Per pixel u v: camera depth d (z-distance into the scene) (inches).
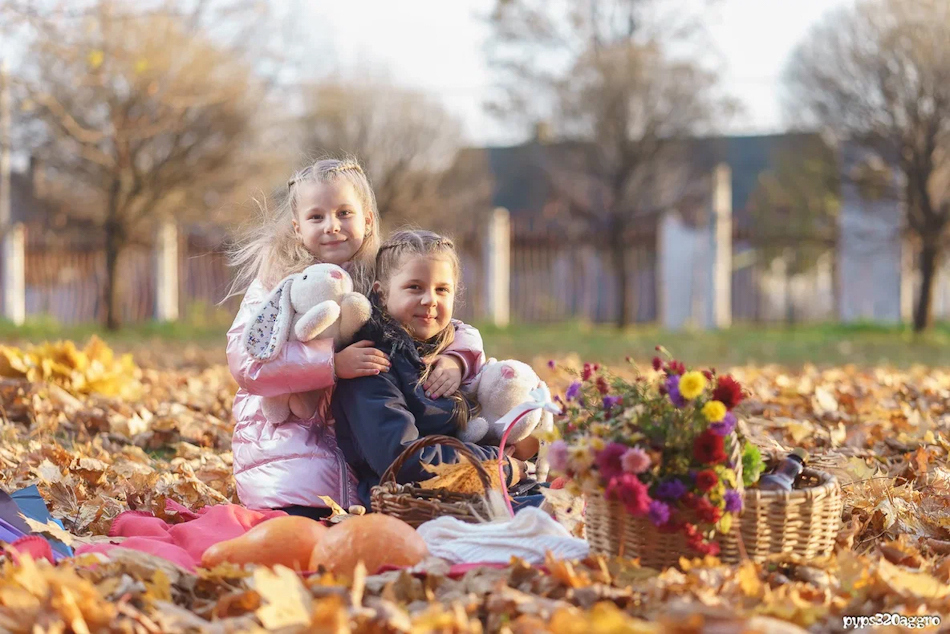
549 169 777.6
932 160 657.0
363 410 139.2
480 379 148.4
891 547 122.2
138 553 111.6
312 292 139.8
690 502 106.1
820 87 669.3
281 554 112.1
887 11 653.9
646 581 104.2
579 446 109.5
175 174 650.8
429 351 148.3
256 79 657.0
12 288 778.8
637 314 864.9
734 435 109.4
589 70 757.9
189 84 613.9
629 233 828.0
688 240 844.0
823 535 115.3
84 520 146.4
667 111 748.0
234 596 99.0
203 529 130.8
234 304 816.9
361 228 156.3
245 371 140.4
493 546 112.0
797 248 834.8
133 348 517.3
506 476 139.4
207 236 804.0
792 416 241.6
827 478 120.7
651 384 115.6
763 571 110.0
